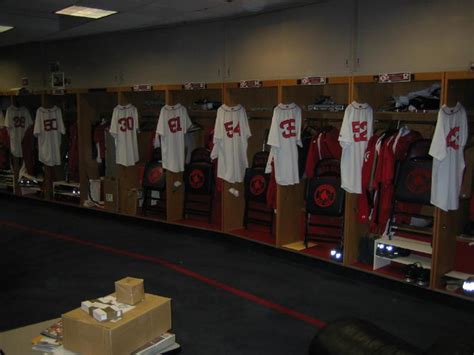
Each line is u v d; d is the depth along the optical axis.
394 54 4.55
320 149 5.05
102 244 5.80
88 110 7.50
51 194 8.12
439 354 1.90
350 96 4.45
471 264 4.22
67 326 2.46
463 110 3.98
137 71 7.11
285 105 5.04
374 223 4.50
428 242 4.37
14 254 5.39
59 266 4.97
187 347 3.27
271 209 5.68
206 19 6.08
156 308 2.62
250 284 4.47
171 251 5.52
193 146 6.67
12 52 9.12
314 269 4.90
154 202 6.98
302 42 5.27
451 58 4.18
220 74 6.15
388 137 4.40
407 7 4.41
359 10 4.76
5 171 8.95
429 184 4.12
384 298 4.14
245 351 3.23
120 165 6.93
